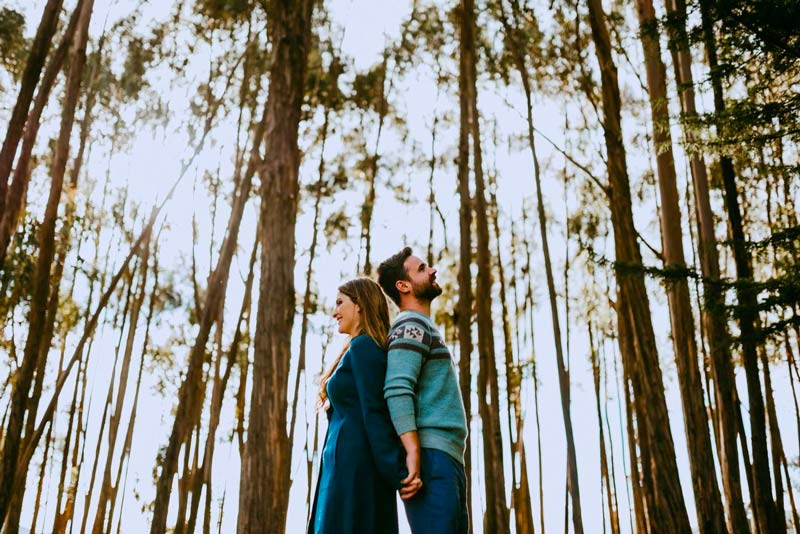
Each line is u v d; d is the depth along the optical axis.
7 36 11.84
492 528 9.79
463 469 2.30
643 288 8.71
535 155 11.19
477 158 11.34
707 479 8.41
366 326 2.46
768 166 7.06
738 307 6.02
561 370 10.07
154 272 14.01
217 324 12.74
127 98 13.16
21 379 6.69
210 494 11.77
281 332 6.62
